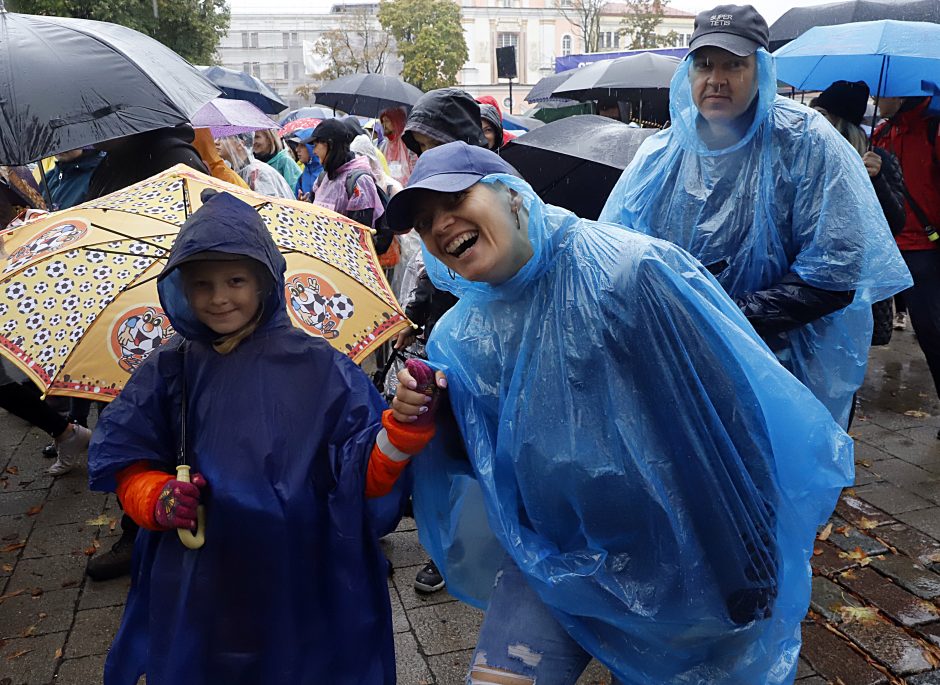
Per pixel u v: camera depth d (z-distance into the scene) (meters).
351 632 1.74
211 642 1.69
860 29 3.78
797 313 2.29
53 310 2.23
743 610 1.61
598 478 1.55
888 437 4.59
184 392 1.76
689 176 2.48
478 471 1.68
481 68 52.25
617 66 7.08
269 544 1.67
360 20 38.81
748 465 1.60
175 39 22.19
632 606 1.58
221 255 1.62
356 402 1.74
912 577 3.21
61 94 2.88
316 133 4.94
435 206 1.53
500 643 1.71
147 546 1.83
